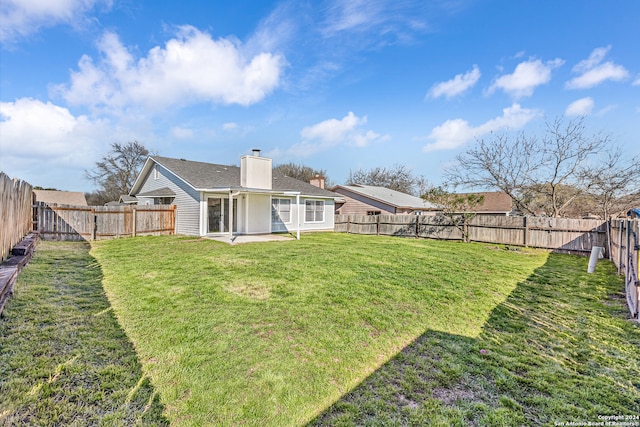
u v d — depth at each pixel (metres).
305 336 3.72
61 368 2.80
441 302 5.12
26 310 4.08
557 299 5.52
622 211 15.05
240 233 15.55
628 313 4.81
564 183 15.91
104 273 6.47
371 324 4.16
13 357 2.92
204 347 3.35
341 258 8.59
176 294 5.12
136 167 36.88
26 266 6.49
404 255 9.44
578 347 3.64
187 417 2.29
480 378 2.94
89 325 3.77
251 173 14.98
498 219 13.84
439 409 2.47
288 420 2.31
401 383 2.84
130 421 2.21
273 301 4.89
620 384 2.88
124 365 2.93
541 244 12.56
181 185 15.38
